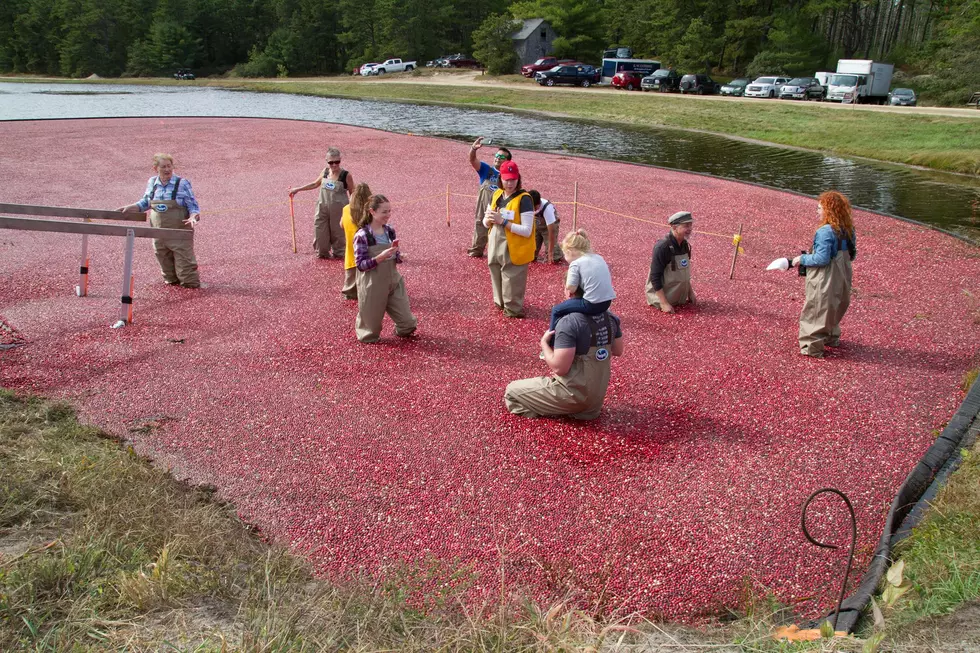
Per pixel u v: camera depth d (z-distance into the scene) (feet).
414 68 249.14
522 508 15.83
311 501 16.07
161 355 23.26
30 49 319.88
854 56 259.19
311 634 10.75
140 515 14.23
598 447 18.17
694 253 36.55
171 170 28.99
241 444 18.26
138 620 10.92
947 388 21.53
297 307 27.89
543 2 241.35
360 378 21.90
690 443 18.40
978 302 29.01
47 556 12.17
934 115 108.37
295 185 53.57
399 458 17.69
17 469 15.40
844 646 10.37
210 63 327.67
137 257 34.53
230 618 11.25
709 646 11.28
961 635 10.34
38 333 24.71
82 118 102.99
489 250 26.55
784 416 19.79
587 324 18.12
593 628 11.51
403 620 11.25
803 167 74.69
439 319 26.86
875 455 17.92
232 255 35.22
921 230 42.73
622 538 14.88
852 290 30.86
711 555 14.39
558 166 65.77
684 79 158.61
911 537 13.97
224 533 14.51
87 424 18.93
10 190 49.37
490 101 155.33
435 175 58.59
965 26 164.86
